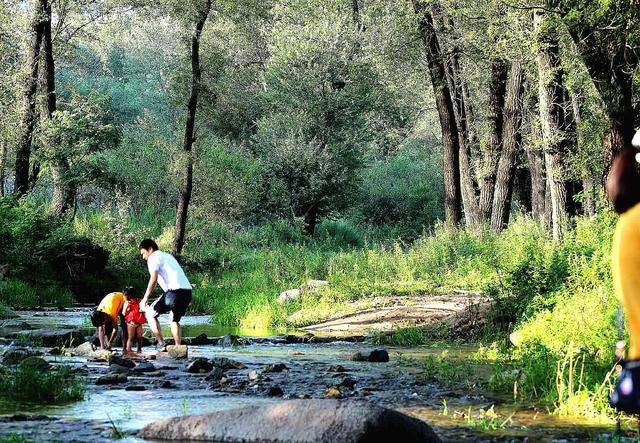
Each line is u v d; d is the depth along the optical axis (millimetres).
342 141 71562
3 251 41375
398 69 56688
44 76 47031
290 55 70438
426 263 37469
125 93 102438
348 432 8094
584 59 26000
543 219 39406
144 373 15078
